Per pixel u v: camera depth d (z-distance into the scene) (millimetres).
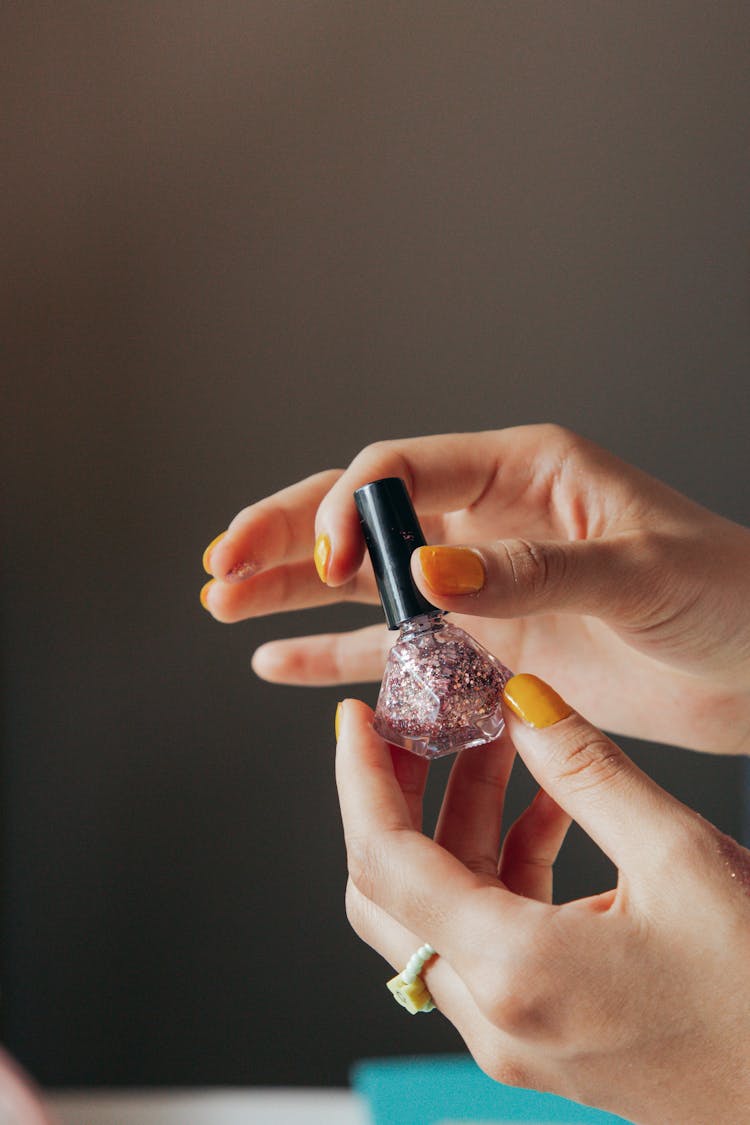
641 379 785
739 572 427
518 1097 619
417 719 376
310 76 769
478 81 767
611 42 764
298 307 781
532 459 460
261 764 807
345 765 380
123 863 814
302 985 818
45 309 785
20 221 782
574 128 770
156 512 793
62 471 792
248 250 779
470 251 777
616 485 449
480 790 402
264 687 801
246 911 815
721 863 349
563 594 399
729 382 783
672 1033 344
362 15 763
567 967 345
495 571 385
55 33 771
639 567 415
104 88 774
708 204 771
